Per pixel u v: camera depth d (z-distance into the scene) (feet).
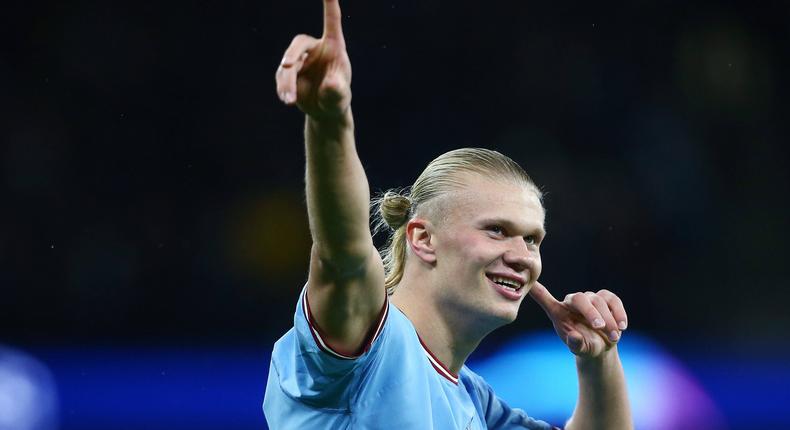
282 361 39.37
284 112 195.93
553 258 183.73
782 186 204.23
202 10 196.75
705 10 213.05
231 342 171.42
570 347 46.83
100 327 171.63
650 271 185.47
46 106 184.85
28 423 119.03
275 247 184.96
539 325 148.46
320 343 34.86
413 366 37.76
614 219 189.37
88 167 184.55
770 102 210.79
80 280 175.22
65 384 125.70
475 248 39.24
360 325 35.19
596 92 206.08
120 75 190.60
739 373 142.00
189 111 192.95
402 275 42.52
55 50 187.11
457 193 39.93
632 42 210.38
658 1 211.82
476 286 39.40
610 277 184.34
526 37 208.33
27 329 167.84
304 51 29.63
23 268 173.47
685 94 209.36
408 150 202.08
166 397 123.54
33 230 175.94
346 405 36.68
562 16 209.97
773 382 137.49
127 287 176.86
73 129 185.68
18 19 185.78
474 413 41.93
